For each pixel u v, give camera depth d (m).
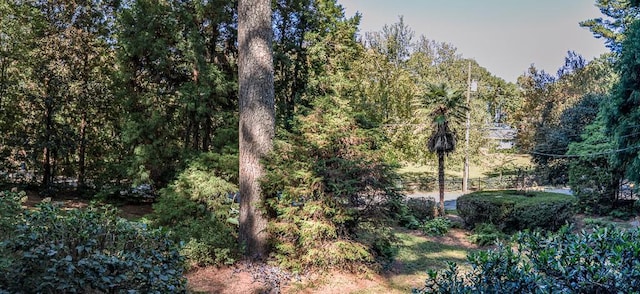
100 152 12.72
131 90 10.55
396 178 6.29
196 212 8.12
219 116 10.24
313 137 6.28
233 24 11.13
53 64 10.99
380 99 17.41
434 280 2.38
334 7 13.34
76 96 11.54
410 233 10.21
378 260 6.49
